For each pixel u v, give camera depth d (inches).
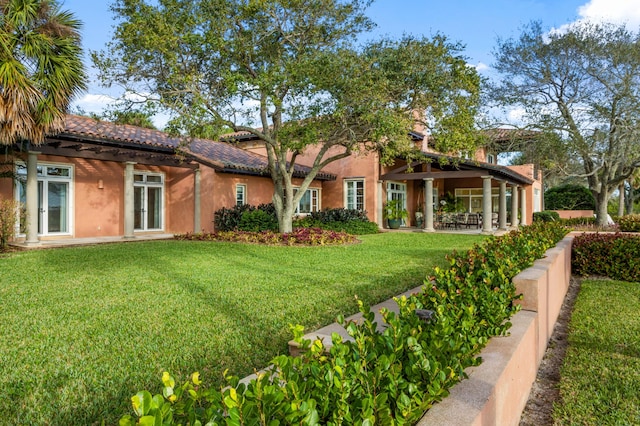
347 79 428.1
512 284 144.2
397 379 67.9
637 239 322.7
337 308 208.1
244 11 446.9
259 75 455.8
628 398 126.8
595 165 847.1
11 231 436.8
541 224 366.3
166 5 439.8
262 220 624.4
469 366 88.4
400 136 460.8
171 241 551.2
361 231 708.0
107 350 151.8
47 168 553.0
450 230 817.5
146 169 674.2
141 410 45.8
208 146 772.6
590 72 738.2
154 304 216.2
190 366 137.2
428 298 126.8
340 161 854.5
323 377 63.6
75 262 355.3
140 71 467.5
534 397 132.5
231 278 287.9
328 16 505.7
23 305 213.5
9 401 115.3
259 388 53.9
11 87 338.6
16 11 355.9
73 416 108.0
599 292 270.8
